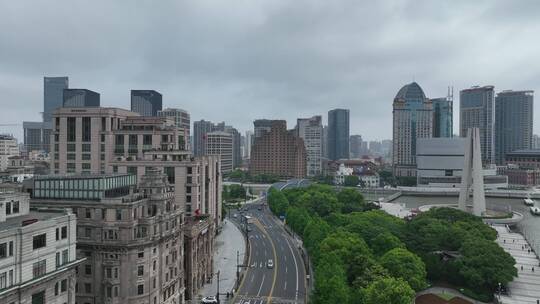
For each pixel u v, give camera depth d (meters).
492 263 151.38
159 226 118.88
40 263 85.25
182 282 136.25
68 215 94.69
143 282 111.75
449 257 175.50
